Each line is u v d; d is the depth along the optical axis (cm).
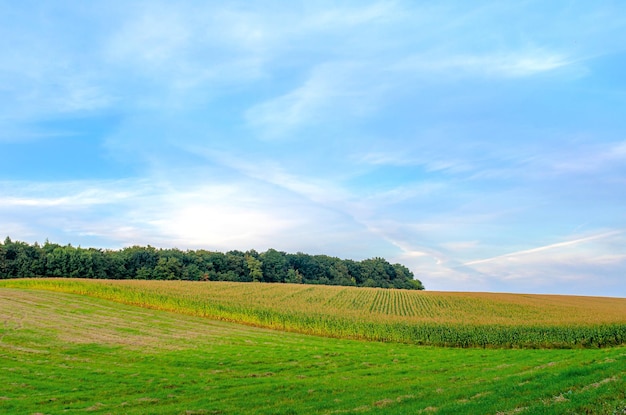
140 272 12825
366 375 3042
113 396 2444
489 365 3341
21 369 2984
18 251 11531
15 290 6819
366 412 1745
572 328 5269
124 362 3412
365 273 17350
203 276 13688
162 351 3859
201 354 3769
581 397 1530
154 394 2441
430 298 8969
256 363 3481
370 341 5250
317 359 3703
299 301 7800
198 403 2194
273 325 5894
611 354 3384
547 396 1666
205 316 6250
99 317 5359
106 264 12375
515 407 1542
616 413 1320
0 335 3991
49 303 5966
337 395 2300
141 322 5319
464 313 6938
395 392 2222
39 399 2320
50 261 11275
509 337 5134
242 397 2322
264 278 15225
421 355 4103
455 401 1780
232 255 15312
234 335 4991
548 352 4241
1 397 2338
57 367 3114
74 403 2284
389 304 8088
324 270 16512
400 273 18700
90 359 3447
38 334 4147
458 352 4375
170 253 14262
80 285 7238
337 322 5631
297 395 2308
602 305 8175
